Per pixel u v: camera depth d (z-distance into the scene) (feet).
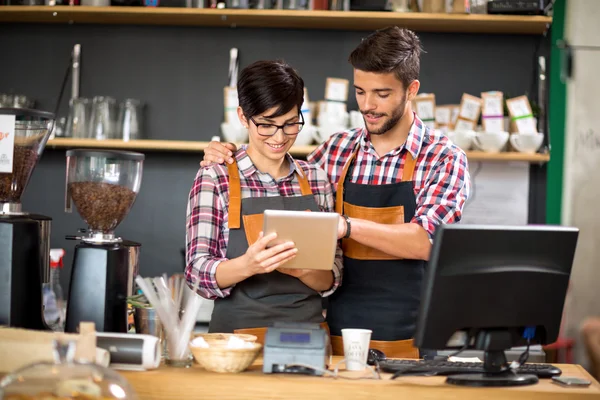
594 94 11.89
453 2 11.32
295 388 5.52
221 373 5.68
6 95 11.81
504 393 5.54
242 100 6.84
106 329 6.41
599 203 11.85
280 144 6.93
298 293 7.12
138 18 11.97
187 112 12.42
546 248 5.78
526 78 12.07
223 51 12.37
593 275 11.73
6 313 6.25
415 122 8.14
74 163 6.50
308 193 7.35
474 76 12.14
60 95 12.46
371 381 5.62
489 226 5.54
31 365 4.32
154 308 6.31
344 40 12.24
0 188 6.51
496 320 5.70
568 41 11.95
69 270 12.50
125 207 6.64
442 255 5.43
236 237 7.02
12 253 6.27
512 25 11.52
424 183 8.02
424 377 5.85
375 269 7.93
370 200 8.05
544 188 11.96
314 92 12.28
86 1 11.73
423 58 12.17
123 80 12.46
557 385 5.78
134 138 11.73
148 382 5.61
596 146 11.88
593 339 7.66
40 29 12.52
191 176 12.42
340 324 8.03
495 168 11.96
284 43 12.30
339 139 8.53
